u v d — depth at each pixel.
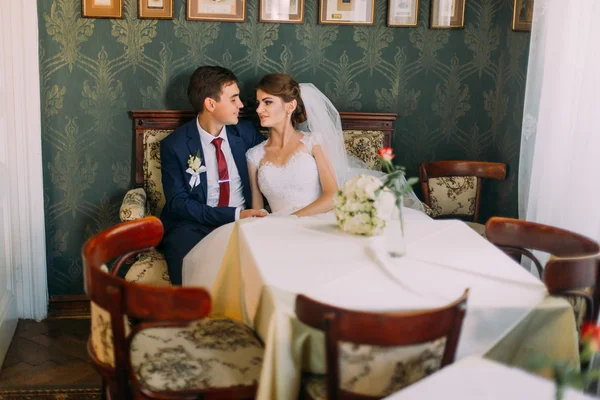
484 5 4.12
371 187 2.62
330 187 3.68
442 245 2.57
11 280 3.81
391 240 2.42
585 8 2.94
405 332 1.76
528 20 3.72
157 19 3.87
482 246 2.57
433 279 2.20
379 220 2.62
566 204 3.07
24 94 3.68
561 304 2.05
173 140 3.71
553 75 3.18
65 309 4.08
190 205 3.61
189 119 3.95
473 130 4.27
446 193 4.02
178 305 1.93
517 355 2.09
